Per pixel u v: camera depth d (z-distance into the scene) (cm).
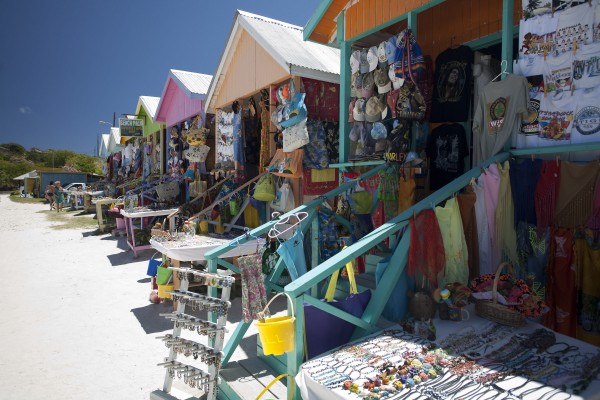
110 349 432
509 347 235
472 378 205
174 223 791
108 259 905
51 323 510
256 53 723
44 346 440
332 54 722
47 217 1942
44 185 3916
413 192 461
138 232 1000
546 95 322
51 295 633
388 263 309
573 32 306
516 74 342
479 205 324
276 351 240
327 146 645
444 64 483
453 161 488
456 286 279
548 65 321
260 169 722
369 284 384
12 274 780
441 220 301
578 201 309
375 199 481
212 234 687
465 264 309
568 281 312
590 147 291
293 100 587
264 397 277
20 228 1531
